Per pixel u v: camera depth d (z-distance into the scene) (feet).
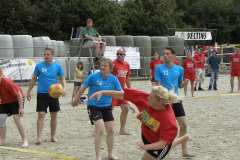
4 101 18.49
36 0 110.63
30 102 39.04
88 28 38.24
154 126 11.48
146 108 11.87
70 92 46.68
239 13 154.40
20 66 53.01
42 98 19.16
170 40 74.28
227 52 78.48
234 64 42.63
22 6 101.35
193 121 25.36
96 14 105.70
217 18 148.77
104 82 16.06
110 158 16.11
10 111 18.98
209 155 16.58
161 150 11.59
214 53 46.93
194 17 150.41
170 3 141.38
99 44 37.86
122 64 21.90
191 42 131.23
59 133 22.29
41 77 19.34
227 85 53.52
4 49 57.26
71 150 17.74
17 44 59.47
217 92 44.50
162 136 11.23
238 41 156.15
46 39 63.41
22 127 18.63
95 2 106.32
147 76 67.51
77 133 22.25
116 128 23.68
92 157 16.43
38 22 103.55
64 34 104.99
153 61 38.81
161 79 17.35
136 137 20.80
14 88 18.03
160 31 120.57
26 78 53.52
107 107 16.08
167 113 11.38
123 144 19.07
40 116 19.10
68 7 103.45
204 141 19.44
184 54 76.89
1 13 101.76
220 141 19.39
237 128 22.70
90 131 22.88
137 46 69.92
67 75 61.72
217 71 47.16
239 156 16.35
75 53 63.67
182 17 152.46
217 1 151.12
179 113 15.96
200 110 30.19
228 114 27.96
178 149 17.83
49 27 101.86
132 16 118.73
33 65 54.19
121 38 69.41
